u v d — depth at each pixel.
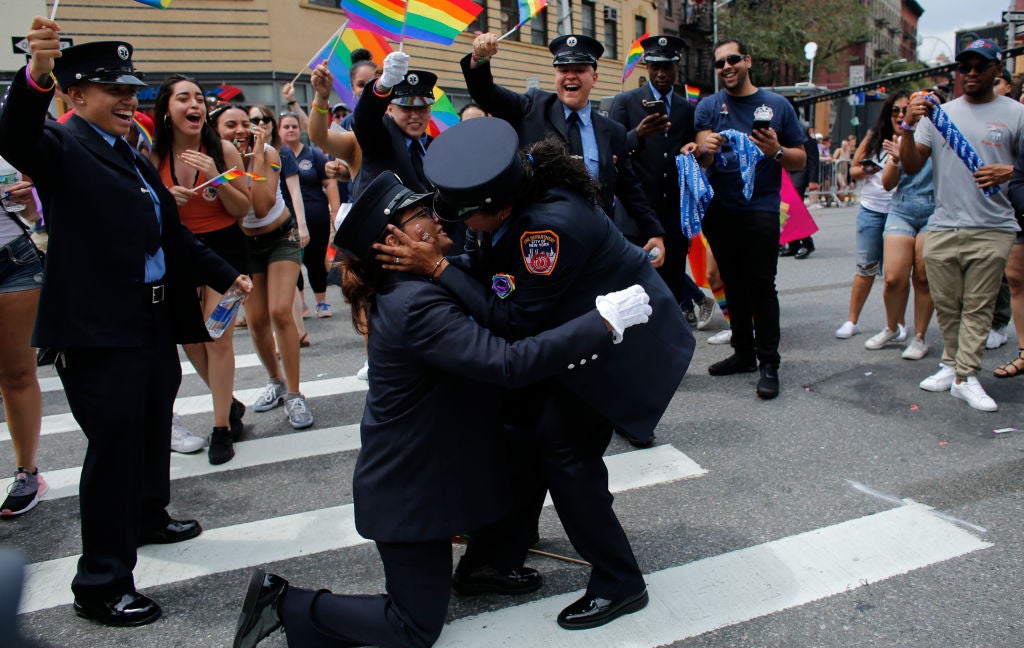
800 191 10.62
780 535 3.05
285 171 6.38
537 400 2.59
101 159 2.68
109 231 2.64
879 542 2.96
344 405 5.04
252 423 4.76
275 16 14.65
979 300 4.27
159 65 13.74
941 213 4.33
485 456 2.30
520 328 2.25
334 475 3.93
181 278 3.05
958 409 4.29
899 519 3.12
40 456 4.38
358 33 4.88
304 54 15.26
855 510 3.22
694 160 4.61
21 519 3.56
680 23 30.69
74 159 2.60
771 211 4.58
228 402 4.14
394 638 2.25
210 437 4.17
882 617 2.50
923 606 2.55
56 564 3.12
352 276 2.25
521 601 2.70
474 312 2.21
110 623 2.64
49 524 3.50
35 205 3.52
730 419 4.35
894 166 4.92
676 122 5.02
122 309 2.66
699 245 6.24
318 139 4.01
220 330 3.23
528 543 2.74
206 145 3.95
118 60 2.65
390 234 2.16
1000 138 4.11
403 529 2.21
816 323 6.54
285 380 5.34
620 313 2.10
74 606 2.71
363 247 2.18
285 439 4.45
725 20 32.00
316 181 7.55
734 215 4.66
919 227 5.21
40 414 3.66
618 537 2.52
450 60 16.67
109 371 2.63
